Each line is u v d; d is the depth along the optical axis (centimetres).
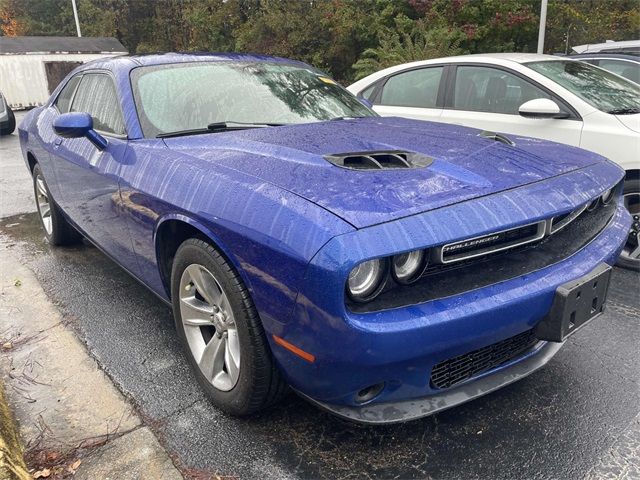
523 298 193
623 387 257
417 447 219
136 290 379
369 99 588
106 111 327
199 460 214
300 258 174
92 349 300
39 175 461
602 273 217
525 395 252
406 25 1673
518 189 212
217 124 293
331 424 234
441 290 187
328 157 225
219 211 210
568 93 431
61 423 237
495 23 1582
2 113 1327
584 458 211
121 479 204
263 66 358
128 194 275
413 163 226
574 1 1731
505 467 207
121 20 3538
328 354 176
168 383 266
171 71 323
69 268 423
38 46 2692
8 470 186
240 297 208
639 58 749
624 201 396
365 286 175
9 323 333
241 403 225
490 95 485
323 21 1920
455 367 203
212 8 2734
